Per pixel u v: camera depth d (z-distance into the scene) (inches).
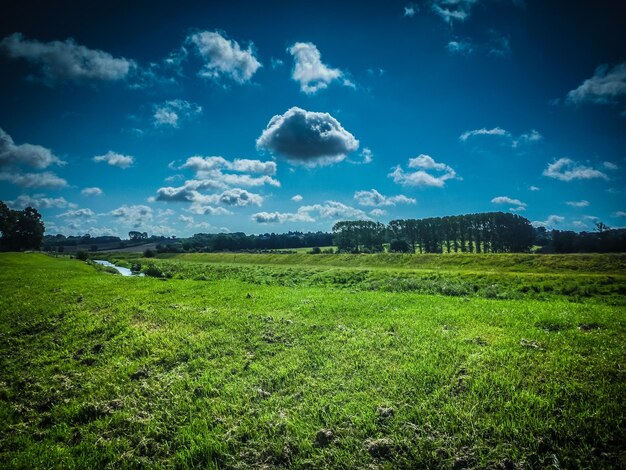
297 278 2272.4
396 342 429.1
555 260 3292.3
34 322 624.4
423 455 237.9
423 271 2406.5
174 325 552.4
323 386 336.5
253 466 247.0
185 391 351.3
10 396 375.9
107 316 629.0
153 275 2295.8
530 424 253.8
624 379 302.8
